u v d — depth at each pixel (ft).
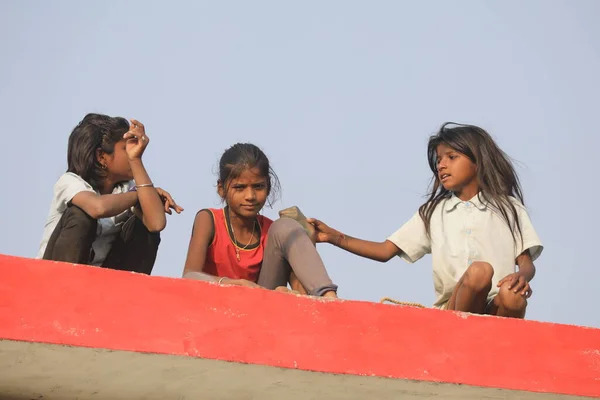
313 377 16.72
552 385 17.42
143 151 21.56
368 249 24.77
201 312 16.30
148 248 21.93
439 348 17.16
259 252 23.43
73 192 20.92
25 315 15.53
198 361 16.12
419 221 25.09
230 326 16.35
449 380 16.98
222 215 23.47
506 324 17.62
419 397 17.62
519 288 20.63
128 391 17.22
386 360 16.84
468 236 23.90
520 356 17.47
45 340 15.43
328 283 20.03
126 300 16.05
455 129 25.07
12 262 15.78
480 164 24.50
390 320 17.13
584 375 17.60
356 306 17.07
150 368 16.33
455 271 23.66
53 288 15.79
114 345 15.69
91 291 15.93
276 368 16.40
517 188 24.90
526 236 23.88
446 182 24.72
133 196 21.21
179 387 17.11
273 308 16.67
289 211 23.36
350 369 16.63
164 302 16.20
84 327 15.69
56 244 20.16
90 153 22.74
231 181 22.99
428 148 25.53
